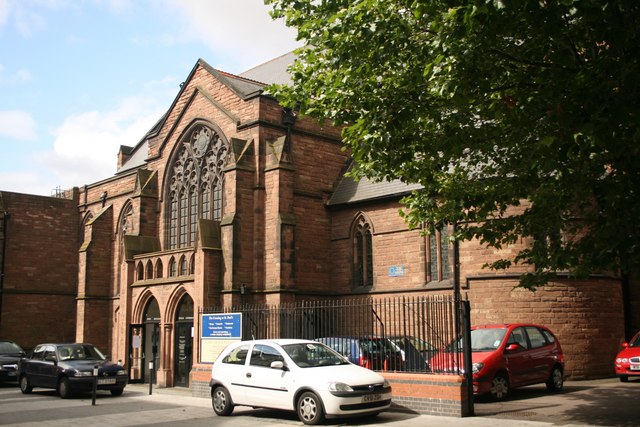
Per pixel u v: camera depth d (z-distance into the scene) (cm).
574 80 1087
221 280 2814
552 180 1334
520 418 1497
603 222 1216
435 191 1590
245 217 2888
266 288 2866
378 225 2988
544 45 1116
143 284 3138
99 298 4031
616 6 975
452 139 1338
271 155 2947
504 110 1273
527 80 1222
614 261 1214
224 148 3209
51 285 4503
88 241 4062
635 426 1362
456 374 1599
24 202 4453
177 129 3525
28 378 2612
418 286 2772
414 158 1564
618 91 1038
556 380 1988
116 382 2427
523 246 2406
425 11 1105
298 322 2081
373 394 1505
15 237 4381
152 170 3684
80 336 3938
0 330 4225
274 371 1616
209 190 3294
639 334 2309
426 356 1794
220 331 2288
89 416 1820
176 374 2903
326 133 3259
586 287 2373
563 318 2336
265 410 1844
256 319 2203
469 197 1420
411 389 1647
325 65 1485
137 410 1939
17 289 4341
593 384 2175
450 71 1151
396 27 1281
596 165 1182
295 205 3056
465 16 974
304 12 1515
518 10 1020
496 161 1466
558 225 1412
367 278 3038
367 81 1337
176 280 2919
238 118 3127
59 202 4625
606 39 1005
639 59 1002
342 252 3130
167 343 2933
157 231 3588
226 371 1752
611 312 2438
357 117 1395
